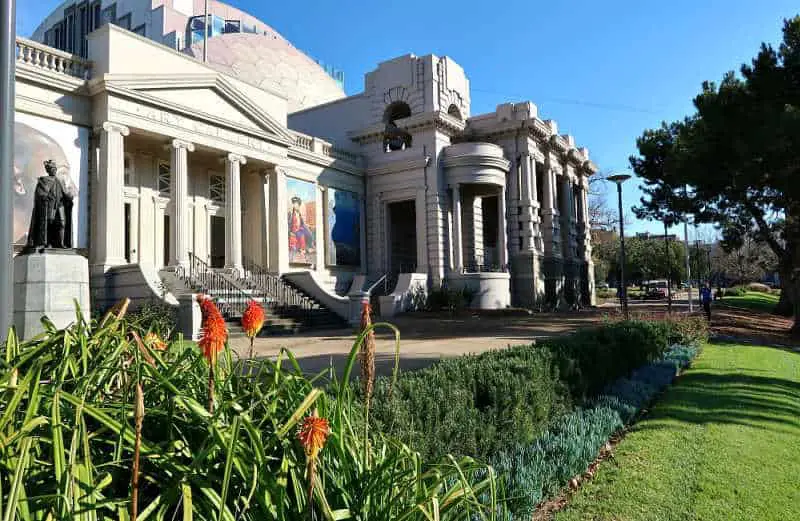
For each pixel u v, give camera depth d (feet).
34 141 62.03
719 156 77.82
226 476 6.14
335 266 106.22
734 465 18.13
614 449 19.98
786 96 70.08
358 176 113.29
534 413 19.85
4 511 5.53
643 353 36.63
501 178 109.91
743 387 31.99
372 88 118.21
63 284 33.94
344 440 8.25
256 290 79.05
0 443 6.10
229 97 82.48
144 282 61.36
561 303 126.21
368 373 9.44
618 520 13.85
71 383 8.33
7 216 14.56
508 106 119.24
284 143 92.99
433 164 106.01
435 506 6.82
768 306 153.58
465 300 99.55
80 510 5.69
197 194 88.53
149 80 70.64
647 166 115.55
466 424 16.02
